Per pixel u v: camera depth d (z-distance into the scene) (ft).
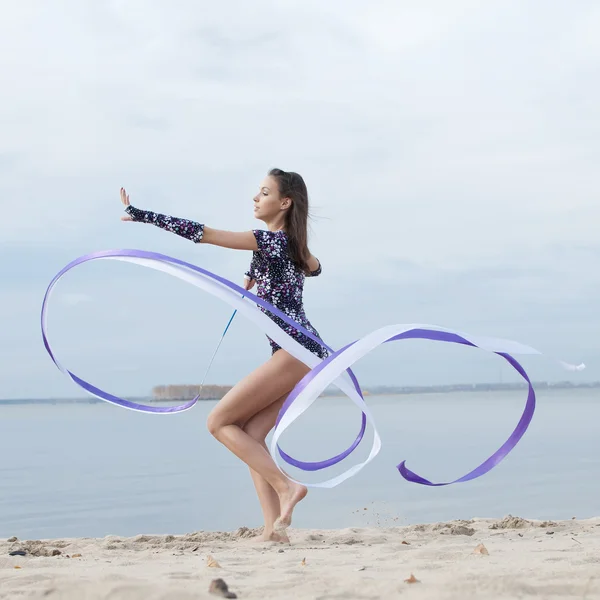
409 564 9.95
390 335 11.62
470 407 176.35
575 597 7.40
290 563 10.23
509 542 12.71
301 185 14.14
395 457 43.29
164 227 13.16
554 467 37.55
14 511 26.11
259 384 13.41
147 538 14.67
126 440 70.95
